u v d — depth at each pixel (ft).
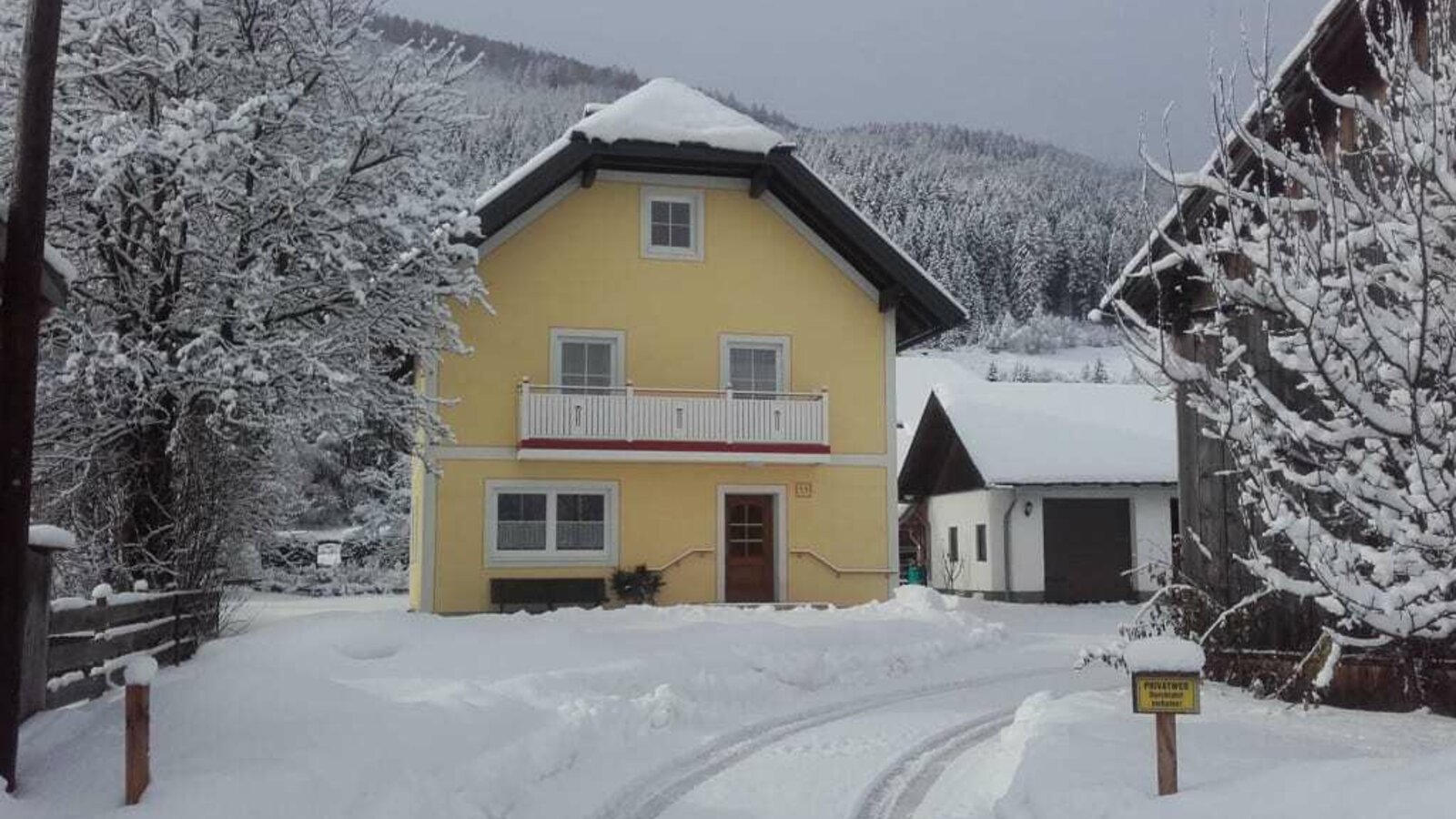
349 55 61.46
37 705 27.55
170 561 51.90
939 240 345.31
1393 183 30.09
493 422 74.95
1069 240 355.97
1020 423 107.14
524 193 74.64
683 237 79.92
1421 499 23.15
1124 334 28.53
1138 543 102.47
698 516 77.82
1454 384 23.86
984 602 96.84
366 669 42.16
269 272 57.62
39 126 24.79
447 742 29.89
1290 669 40.91
